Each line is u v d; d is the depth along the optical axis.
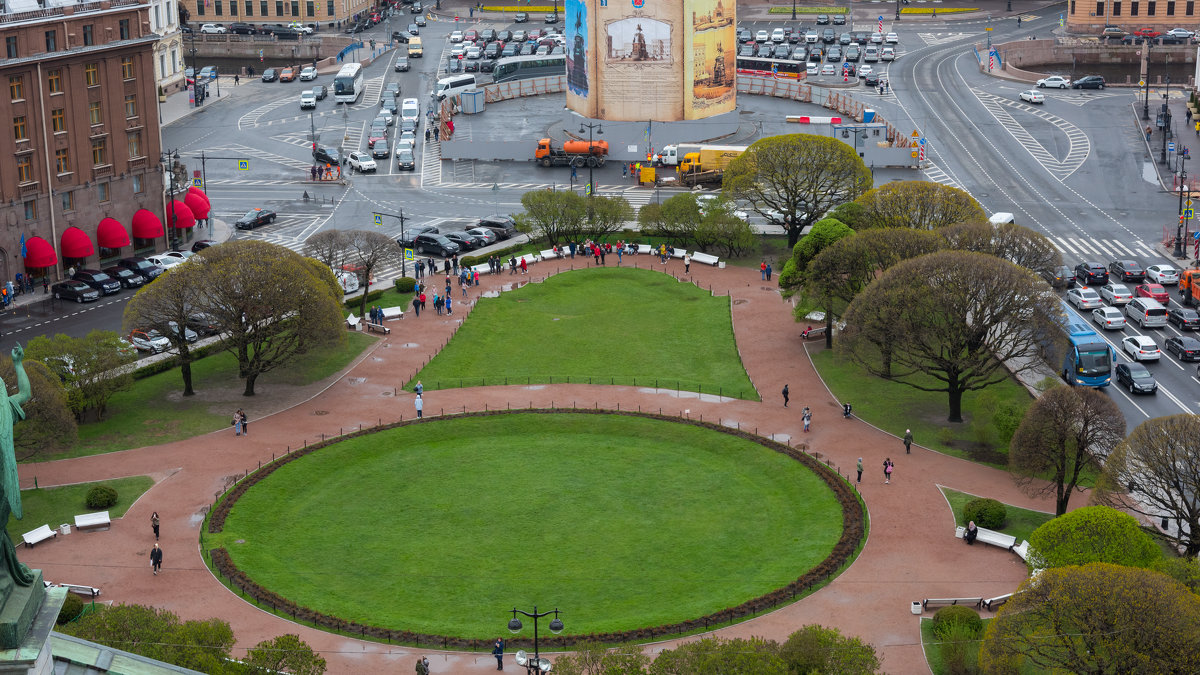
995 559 116.19
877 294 141.75
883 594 109.94
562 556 118.88
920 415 148.62
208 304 151.62
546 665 96.31
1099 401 118.19
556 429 146.88
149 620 92.56
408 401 155.25
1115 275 195.75
